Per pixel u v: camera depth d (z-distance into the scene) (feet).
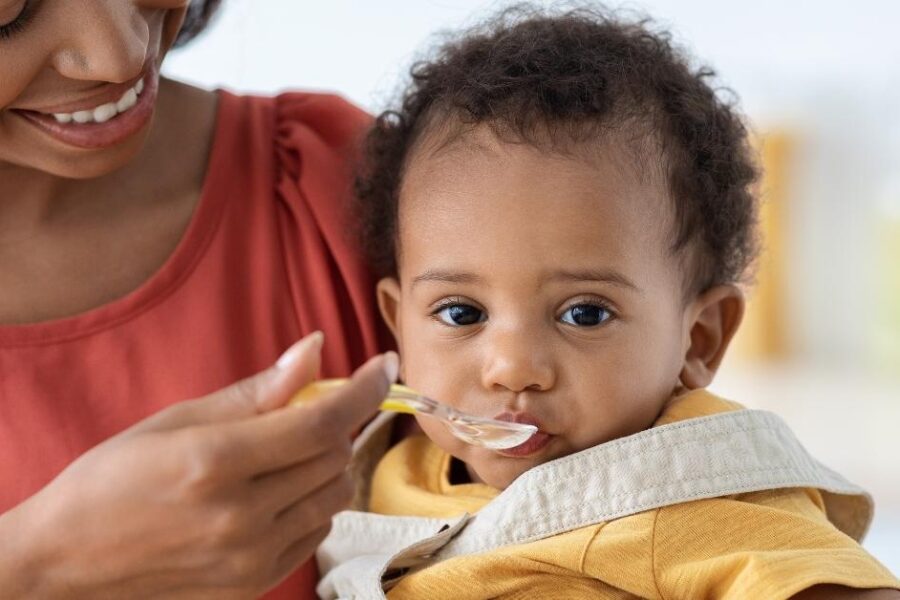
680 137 3.80
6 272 3.58
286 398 2.41
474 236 3.50
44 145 3.20
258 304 3.76
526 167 3.50
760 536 3.12
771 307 16.99
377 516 3.67
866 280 16.84
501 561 3.22
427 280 3.60
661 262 3.62
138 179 3.79
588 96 3.62
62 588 2.51
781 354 17.06
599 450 3.32
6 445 3.38
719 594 3.02
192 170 3.93
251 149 4.02
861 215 16.90
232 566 2.40
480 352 3.49
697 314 3.90
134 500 2.34
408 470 3.88
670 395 3.71
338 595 3.51
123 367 3.53
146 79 3.33
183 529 2.35
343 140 4.30
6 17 2.87
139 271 3.69
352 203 4.03
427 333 3.60
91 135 3.20
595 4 4.66
